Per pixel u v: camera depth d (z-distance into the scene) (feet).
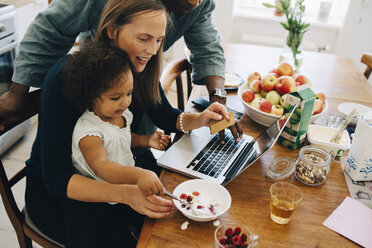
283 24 5.45
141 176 2.78
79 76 2.82
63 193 3.09
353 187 3.31
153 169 4.40
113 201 2.96
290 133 3.73
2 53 6.68
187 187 3.12
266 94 4.45
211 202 2.99
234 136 3.84
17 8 7.34
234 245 2.46
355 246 2.68
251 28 10.53
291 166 3.51
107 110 3.04
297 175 3.36
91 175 3.34
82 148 3.07
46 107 3.09
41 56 3.74
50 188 3.17
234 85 5.13
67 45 3.99
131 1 2.86
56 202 3.67
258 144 3.69
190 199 2.97
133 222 3.58
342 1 9.90
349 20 9.50
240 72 5.70
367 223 2.89
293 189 3.01
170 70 4.85
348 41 9.82
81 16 3.77
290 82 4.17
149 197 2.86
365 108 4.67
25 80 3.70
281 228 2.80
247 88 4.73
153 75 3.74
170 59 10.88
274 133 3.52
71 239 3.44
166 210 2.82
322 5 9.81
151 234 2.68
